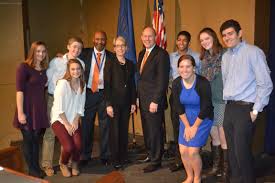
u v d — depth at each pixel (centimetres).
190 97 307
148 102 359
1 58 509
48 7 594
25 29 567
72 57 357
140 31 515
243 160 292
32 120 338
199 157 317
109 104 364
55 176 365
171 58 383
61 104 336
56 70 352
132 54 452
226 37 285
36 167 354
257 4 377
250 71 281
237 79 286
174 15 467
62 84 336
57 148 463
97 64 386
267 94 277
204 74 338
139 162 403
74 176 366
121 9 457
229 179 328
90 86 385
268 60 396
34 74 334
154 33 356
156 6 437
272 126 405
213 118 319
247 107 284
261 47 388
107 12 558
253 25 379
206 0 425
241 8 389
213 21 421
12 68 518
